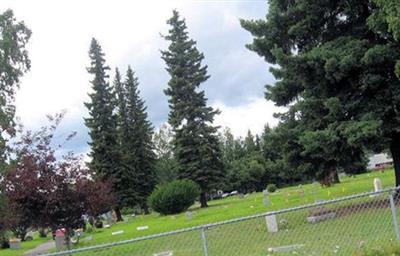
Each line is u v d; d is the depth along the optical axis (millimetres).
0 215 20359
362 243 9453
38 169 20266
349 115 20188
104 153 54719
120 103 64188
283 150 21844
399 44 18891
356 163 21188
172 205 44969
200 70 53344
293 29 21016
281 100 22641
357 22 21094
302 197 33281
